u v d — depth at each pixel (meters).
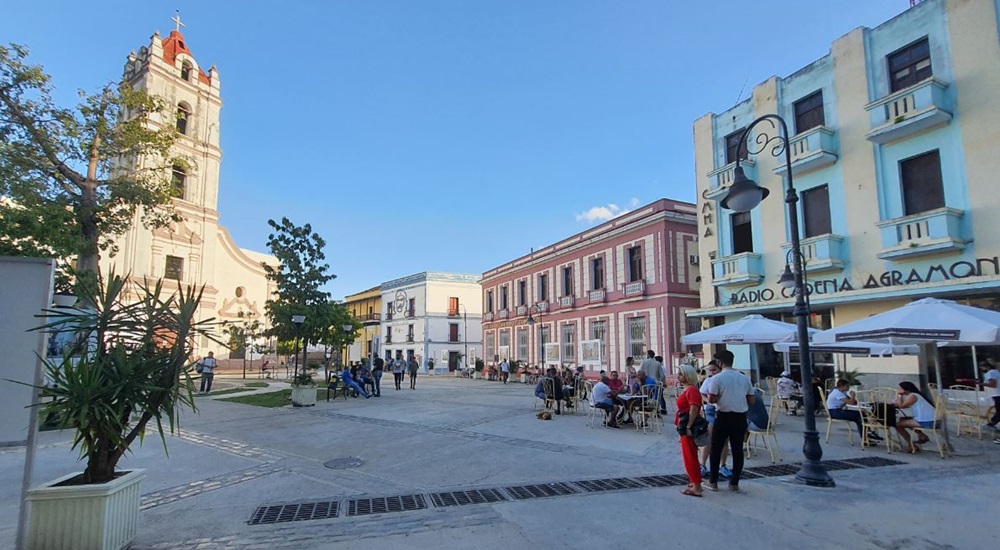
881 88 14.80
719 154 19.66
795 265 7.40
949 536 4.89
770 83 17.80
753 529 5.09
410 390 23.94
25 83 13.77
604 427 11.70
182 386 5.01
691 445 6.29
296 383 16.56
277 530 5.14
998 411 9.63
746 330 12.92
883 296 13.81
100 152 15.89
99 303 5.14
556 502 6.01
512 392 22.67
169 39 37.25
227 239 42.25
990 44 12.59
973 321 8.22
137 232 33.06
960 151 12.95
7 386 4.32
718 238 19.33
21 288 4.46
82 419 4.27
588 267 29.61
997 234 12.16
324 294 20.12
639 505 5.87
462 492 6.48
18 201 13.67
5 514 5.58
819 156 15.53
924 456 8.39
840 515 5.48
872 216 14.60
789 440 9.82
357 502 6.09
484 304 43.03
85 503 4.34
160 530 5.14
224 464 8.08
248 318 38.12
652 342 24.52
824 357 16.14
